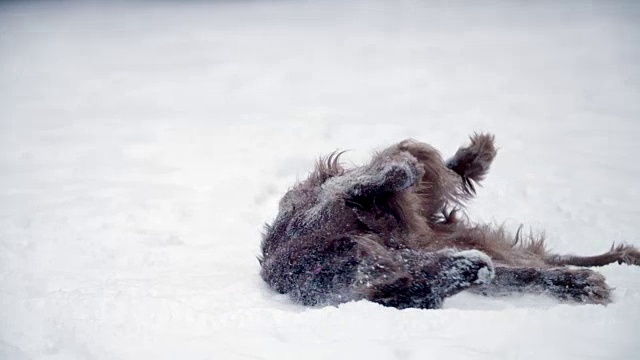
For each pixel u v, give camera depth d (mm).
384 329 18922
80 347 19125
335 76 72312
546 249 26531
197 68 83500
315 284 21922
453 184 26453
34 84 79375
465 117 49000
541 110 51000
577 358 16906
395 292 20609
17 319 20953
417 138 43031
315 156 40125
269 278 23703
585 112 50000
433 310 19812
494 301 21500
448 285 20328
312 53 89125
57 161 46000
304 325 19516
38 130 56188
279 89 67750
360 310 19812
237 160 42656
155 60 91812
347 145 42906
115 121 58219
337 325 19266
